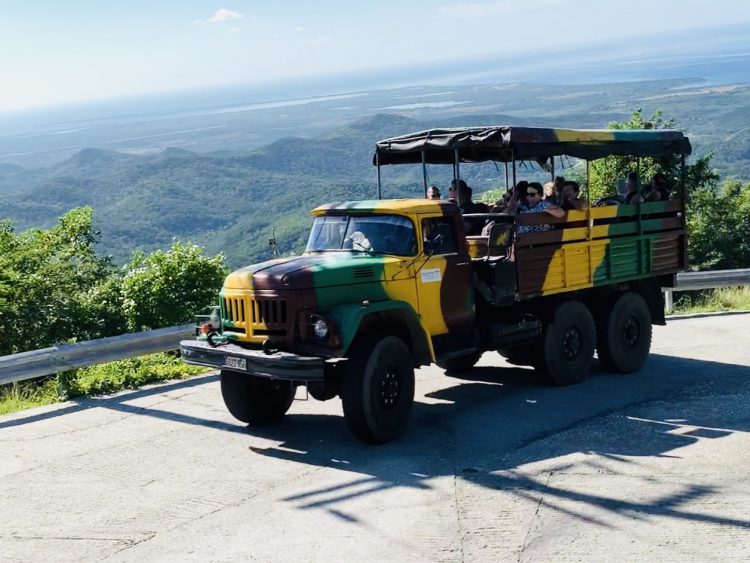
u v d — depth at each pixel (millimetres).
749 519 6074
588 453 7699
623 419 8828
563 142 9914
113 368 11664
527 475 7133
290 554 5703
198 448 8242
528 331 10078
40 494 7074
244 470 7520
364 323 8227
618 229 10984
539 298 10422
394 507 6488
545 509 6367
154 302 14289
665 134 11516
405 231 8898
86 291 16094
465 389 10461
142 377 11336
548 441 8109
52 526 6359
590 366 11469
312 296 7957
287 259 8789
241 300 8250
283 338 7965
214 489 7051
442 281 9109
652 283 11781
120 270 16188
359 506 6535
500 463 7480
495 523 6125
